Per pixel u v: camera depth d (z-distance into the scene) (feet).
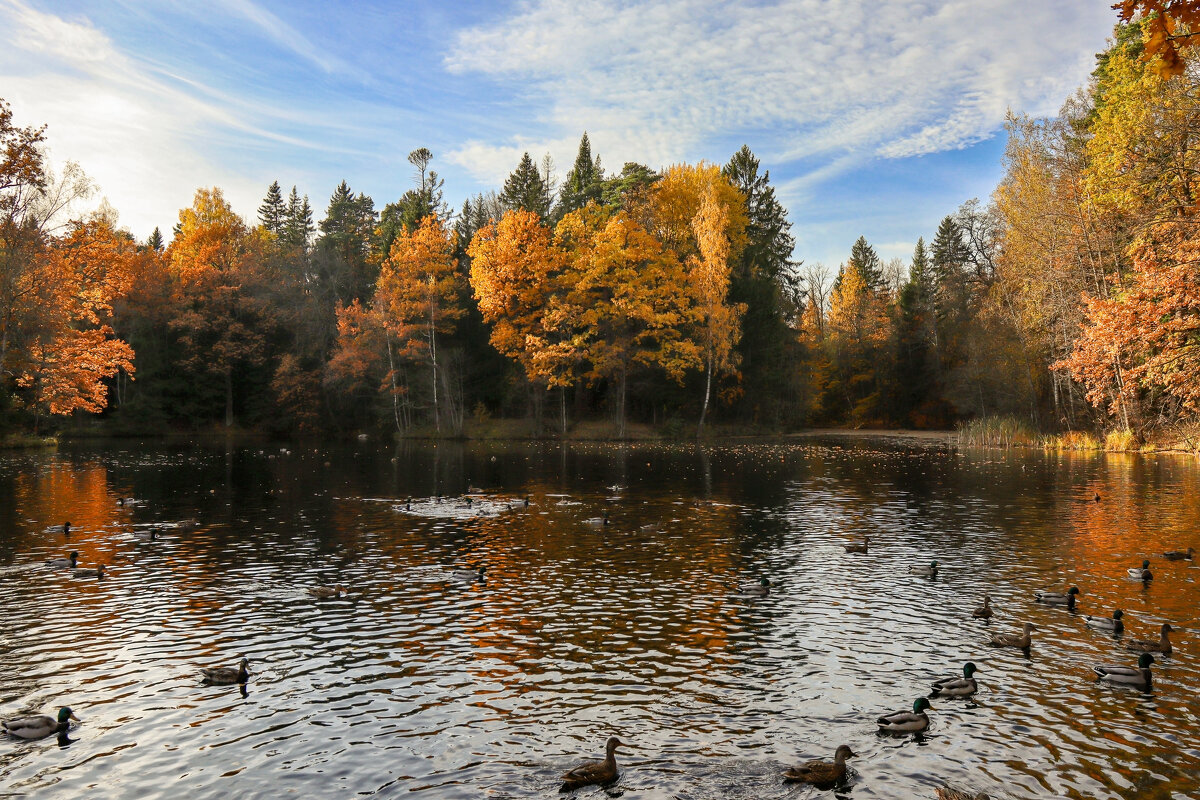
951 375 288.71
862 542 79.05
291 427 266.77
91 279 200.23
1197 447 169.89
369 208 424.05
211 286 268.00
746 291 257.14
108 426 257.75
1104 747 36.63
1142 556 74.79
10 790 33.09
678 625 54.54
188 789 33.27
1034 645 50.55
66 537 85.56
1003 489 123.13
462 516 99.71
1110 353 148.36
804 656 48.55
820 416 368.68
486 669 46.55
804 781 33.27
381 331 246.06
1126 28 170.60
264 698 42.55
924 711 40.60
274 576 68.54
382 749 36.78
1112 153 148.87
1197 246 127.65
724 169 303.89
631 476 144.46
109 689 43.83
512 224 229.04
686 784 33.50
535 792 32.91
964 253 347.77
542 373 224.94
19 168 155.94
